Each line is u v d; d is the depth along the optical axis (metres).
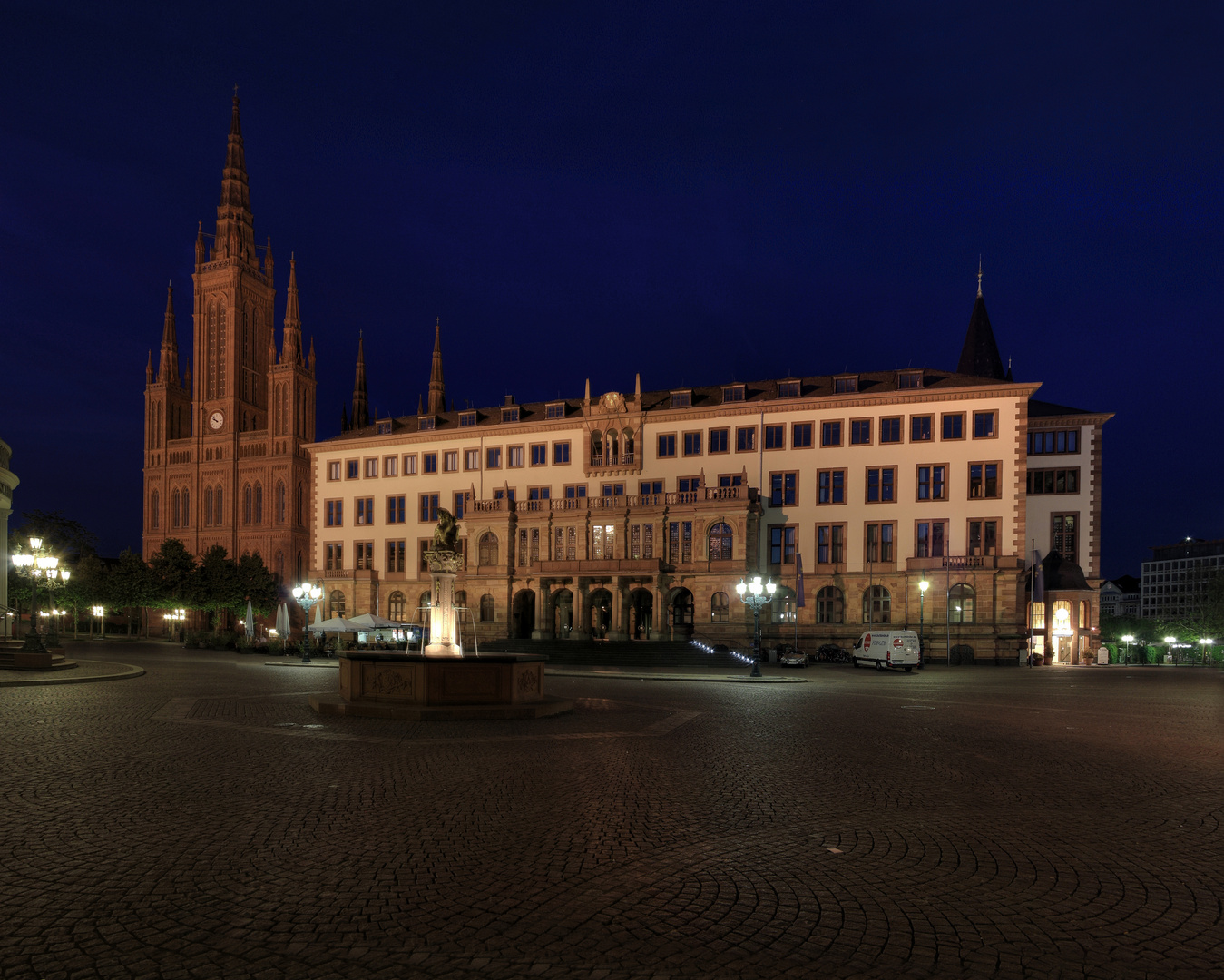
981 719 23.22
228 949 6.42
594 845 9.43
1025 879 8.44
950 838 9.96
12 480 51.06
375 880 8.08
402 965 6.17
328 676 36.00
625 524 66.25
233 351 111.62
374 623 55.28
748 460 66.62
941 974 6.17
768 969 6.18
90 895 7.60
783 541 65.19
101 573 98.56
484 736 17.95
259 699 24.91
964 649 59.16
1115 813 11.42
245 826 10.04
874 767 14.83
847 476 64.00
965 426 61.50
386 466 79.56
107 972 6.02
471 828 10.08
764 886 8.12
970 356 86.88
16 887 7.79
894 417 63.25
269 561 105.31
